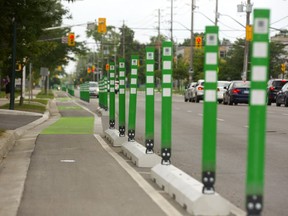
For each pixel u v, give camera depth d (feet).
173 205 25.67
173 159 41.39
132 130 42.93
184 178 27.04
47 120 83.46
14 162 39.22
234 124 73.41
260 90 17.26
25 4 66.49
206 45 22.59
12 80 93.71
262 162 17.44
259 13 17.03
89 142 51.70
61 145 49.32
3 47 84.84
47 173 34.35
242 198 27.94
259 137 17.35
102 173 34.32
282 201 27.30
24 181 31.65
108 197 27.40
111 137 50.34
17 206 25.52
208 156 23.12
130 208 25.08
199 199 23.29
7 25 74.43
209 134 22.97
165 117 31.01
